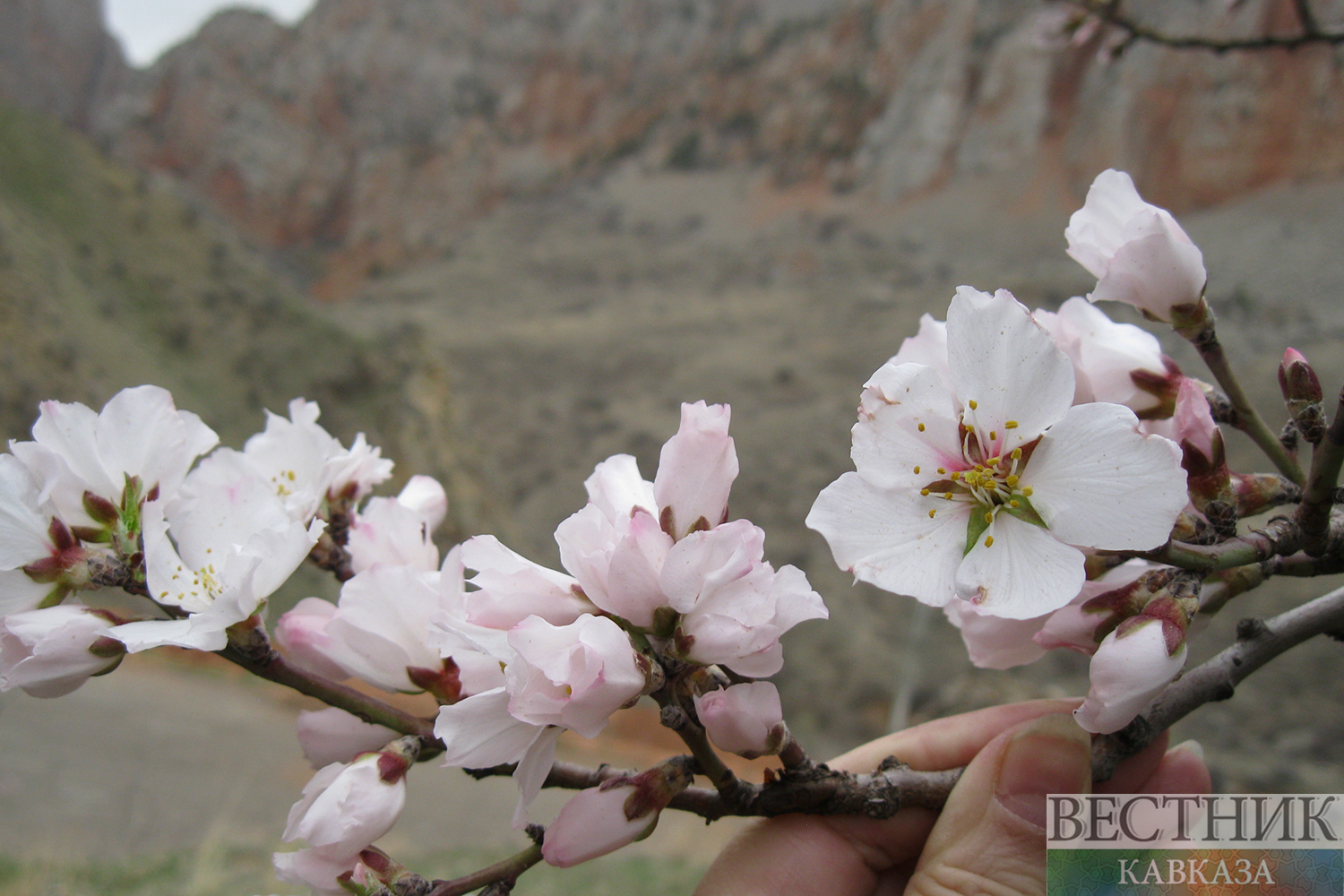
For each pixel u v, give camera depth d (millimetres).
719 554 988
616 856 10945
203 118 98875
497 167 102938
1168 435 1310
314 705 17906
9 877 8188
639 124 105688
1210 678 1328
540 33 111062
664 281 78688
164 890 7980
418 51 106812
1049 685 22141
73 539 1232
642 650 1062
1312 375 1138
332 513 1438
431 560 1350
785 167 88938
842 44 94625
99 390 23969
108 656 1159
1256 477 1242
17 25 107438
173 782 12750
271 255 92062
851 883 1472
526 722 971
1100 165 67688
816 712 25734
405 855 10977
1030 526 1050
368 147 102438
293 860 1105
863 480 1102
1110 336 1345
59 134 32969
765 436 43844
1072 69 73938
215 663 19266
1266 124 58438
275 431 1410
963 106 79625
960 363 1091
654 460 48312
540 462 49875
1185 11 21750
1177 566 1135
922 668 24922
